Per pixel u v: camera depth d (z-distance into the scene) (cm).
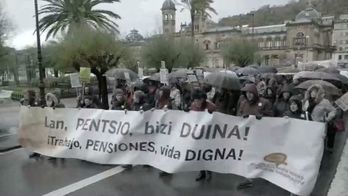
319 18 10075
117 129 732
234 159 622
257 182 657
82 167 761
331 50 10431
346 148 884
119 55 1833
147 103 885
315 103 861
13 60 2619
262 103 696
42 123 832
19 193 623
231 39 6116
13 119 1568
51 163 796
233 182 661
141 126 706
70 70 2009
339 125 862
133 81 1703
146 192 619
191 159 643
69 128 795
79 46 1761
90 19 2577
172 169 657
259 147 599
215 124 632
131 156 716
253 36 9656
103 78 1816
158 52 2983
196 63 3741
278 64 9362
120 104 984
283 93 878
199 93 722
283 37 10262
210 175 689
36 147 844
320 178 675
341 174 651
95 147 754
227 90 833
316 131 543
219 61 10225
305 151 550
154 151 695
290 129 570
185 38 3728
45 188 646
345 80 1623
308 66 2431
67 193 619
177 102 1068
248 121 608
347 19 9844
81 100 1054
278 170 580
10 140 1064
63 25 2558
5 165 797
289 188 556
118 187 645
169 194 609
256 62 5344
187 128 654
